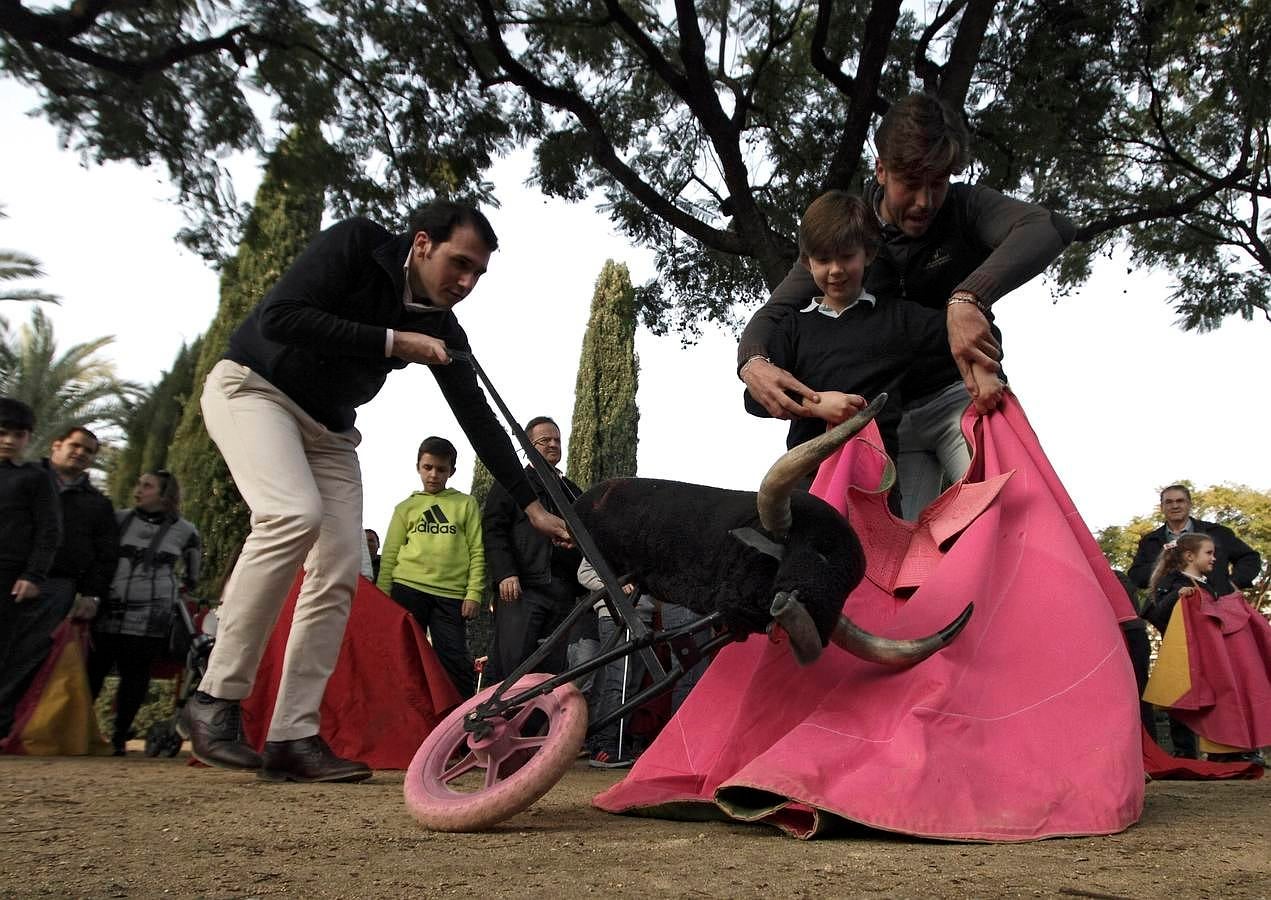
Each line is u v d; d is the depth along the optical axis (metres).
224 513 16.94
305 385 3.51
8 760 5.09
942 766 2.26
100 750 5.94
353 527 3.70
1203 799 3.24
